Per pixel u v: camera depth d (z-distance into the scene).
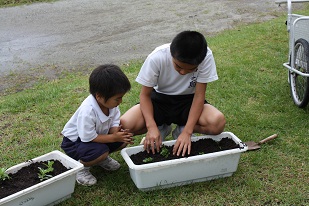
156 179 2.44
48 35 8.09
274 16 8.88
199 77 2.69
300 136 3.13
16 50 7.12
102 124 2.55
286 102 3.80
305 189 2.49
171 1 10.98
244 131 3.29
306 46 3.31
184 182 2.53
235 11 9.53
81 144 2.55
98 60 6.33
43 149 3.16
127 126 2.77
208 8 9.95
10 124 3.67
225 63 5.12
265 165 2.76
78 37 7.84
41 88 4.98
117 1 11.33
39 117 3.78
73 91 4.49
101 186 2.60
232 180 2.59
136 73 5.14
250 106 3.76
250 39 6.42
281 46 5.88
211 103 3.85
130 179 2.66
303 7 9.53
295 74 3.70
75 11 10.27
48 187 2.28
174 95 2.83
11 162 2.98
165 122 2.93
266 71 4.74
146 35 7.75
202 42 2.37
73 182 2.41
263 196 2.43
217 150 2.62
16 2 11.48
